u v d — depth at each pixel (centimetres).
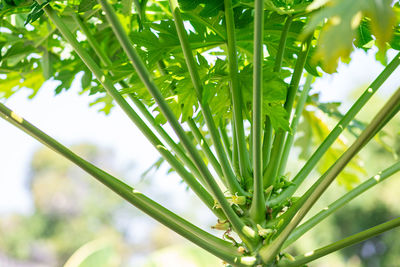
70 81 206
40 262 2397
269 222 162
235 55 160
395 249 1302
